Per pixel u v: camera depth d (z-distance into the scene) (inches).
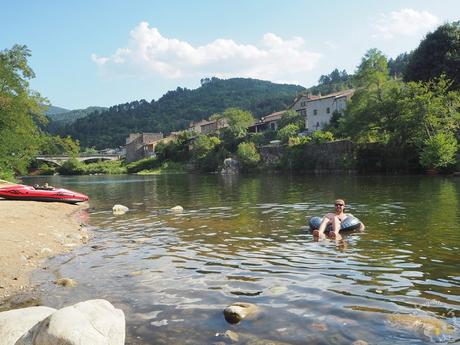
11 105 1560.0
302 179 1635.1
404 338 189.8
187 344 193.6
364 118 1974.7
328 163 2209.6
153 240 452.8
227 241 432.1
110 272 324.8
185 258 363.3
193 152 3836.1
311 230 477.1
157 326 215.8
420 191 905.5
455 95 1697.8
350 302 239.8
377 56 2228.1
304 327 207.5
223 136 3737.7
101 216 680.4
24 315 184.7
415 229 454.6
